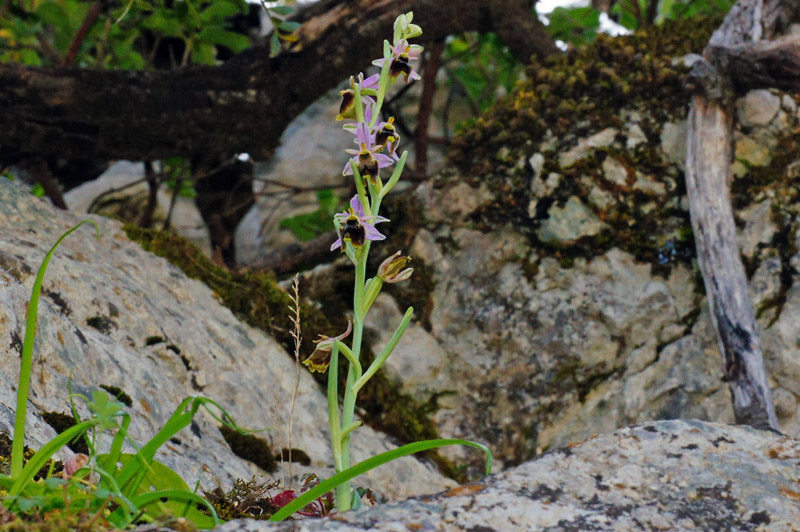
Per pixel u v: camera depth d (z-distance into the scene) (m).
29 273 2.49
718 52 3.74
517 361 3.81
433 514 1.26
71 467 1.32
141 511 1.33
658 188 3.86
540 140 3.99
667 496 1.34
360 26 4.21
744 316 3.41
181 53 5.68
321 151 8.70
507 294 3.90
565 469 1.41
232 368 2.99
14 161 3.97
